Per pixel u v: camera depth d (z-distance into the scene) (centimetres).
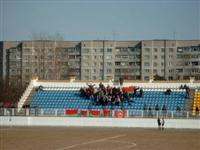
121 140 7062
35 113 10612
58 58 18762
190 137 7669
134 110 10194
